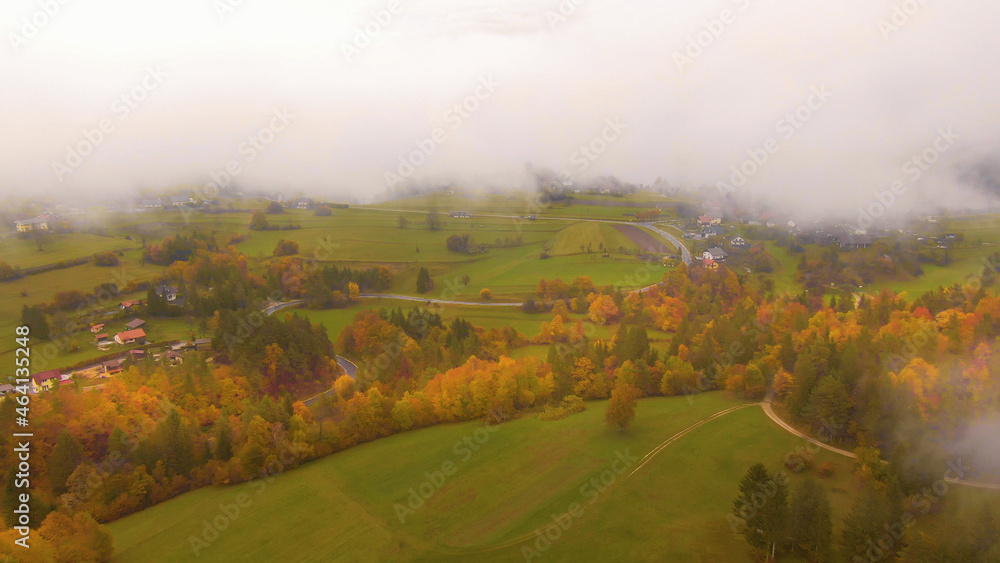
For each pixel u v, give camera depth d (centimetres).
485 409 12662
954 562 6209
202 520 9431
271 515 9481
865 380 10050
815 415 10244
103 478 10031
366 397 12544
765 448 10044
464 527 8931
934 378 10844
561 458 10625
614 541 8162
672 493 9169
